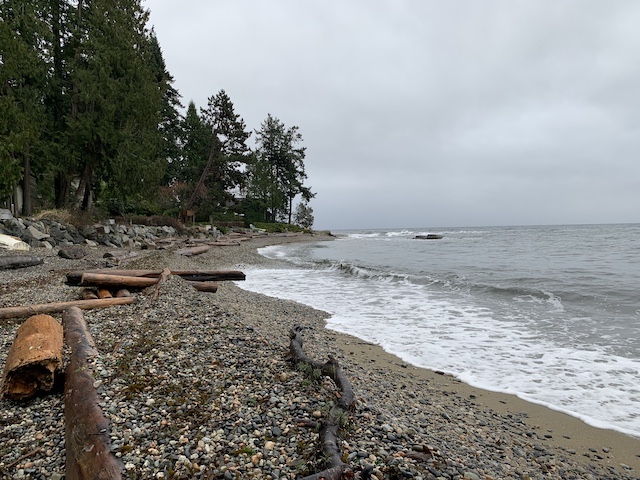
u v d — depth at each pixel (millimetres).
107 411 3121
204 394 3561
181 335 5137
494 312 10141
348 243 47344
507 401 5125
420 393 5285
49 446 2922
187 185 41781
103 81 20250
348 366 6145
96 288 8023
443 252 31141
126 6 22562
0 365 4359
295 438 2994
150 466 2541
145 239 23969
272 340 5832
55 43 21359
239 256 25109
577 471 3582
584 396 5215
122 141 21266
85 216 20891
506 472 3305
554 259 23203
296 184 66812
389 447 3117
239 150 41219
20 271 11016
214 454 2715
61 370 3830
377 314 10156
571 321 8977
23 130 16266
